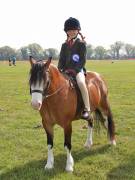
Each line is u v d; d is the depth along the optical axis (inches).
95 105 336.8
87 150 349.4
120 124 470.3
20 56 6220.5
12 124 477.1
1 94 836.0
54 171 289.1
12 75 1626.5
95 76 352.5
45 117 287.4
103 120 362.3
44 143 378.3
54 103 277.1
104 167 300.2
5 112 573.6
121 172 286.8
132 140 386.0
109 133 363.6
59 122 285.4
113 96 772.0
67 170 289.0
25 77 1472.7
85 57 300.4
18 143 380.5
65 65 307.9
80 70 299.6
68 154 294.0
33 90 253.8
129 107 610.5
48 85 265.4
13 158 328.5
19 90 928.9
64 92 280.5
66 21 303.1
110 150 348.2
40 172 286.5
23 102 689.0
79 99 299.0
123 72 1824.6
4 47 6299.2
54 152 343.0
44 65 257.6
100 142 375.6
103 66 2689.5
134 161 314.8
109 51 7263.8
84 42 299.6
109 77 1439.5
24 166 305.0
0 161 319.3
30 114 552.7
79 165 304.3
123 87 982.4
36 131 435.2
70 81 293.0
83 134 416.2
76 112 298.0
